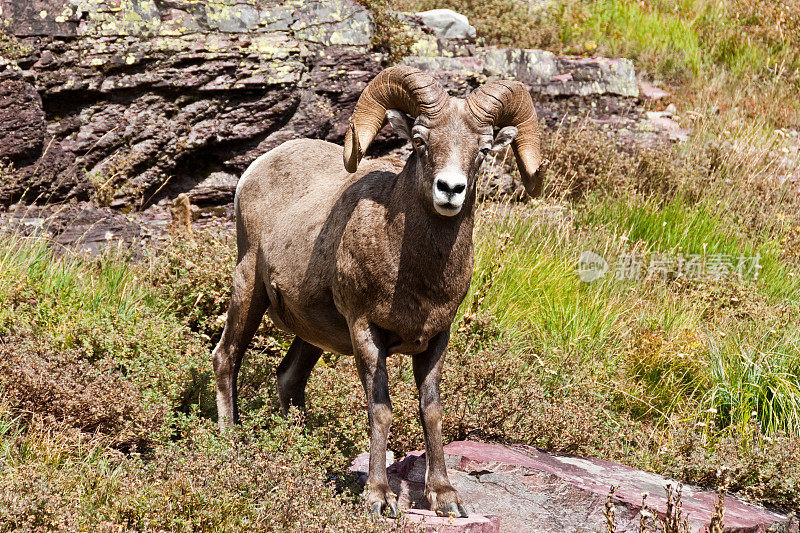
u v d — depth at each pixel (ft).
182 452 54.03
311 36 124.88
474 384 71.97
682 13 204.85
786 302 111.04
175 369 70.08
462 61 142.41
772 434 78.13
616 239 119.85
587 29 187.52
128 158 112.68
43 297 78.89
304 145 66.08
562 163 137.28
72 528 44.39
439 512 50.34
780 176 151.23
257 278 64.64
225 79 116.67
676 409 86.94
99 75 111.55
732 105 171.12
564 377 81.05
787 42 192.95
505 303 92.94
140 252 105.91
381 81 51.83
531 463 58.29
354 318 52.54
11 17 107.14
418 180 49.29
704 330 99.71
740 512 58.75
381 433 50.93
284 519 48.16
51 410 61.52
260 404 68.49
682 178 139.23
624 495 54.80
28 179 105.60
